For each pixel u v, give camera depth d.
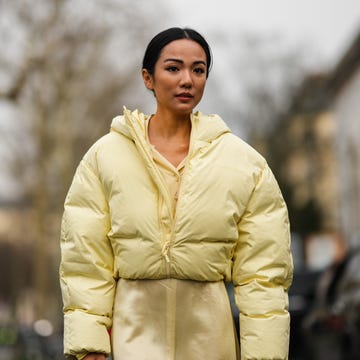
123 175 5.52
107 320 5.57
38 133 47.19
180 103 5.59
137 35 45.53
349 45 47.88
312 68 54.62
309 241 43.25
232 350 5.50
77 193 5.66
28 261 90.00
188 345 5.45
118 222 5.48
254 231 5.54
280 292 5.53
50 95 46.19
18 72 42.03
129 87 48.59
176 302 5.45
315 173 55.75
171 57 5.57
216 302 5.47
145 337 5.45
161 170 5.55
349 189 52.72
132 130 5.50
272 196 5.59
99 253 5.59
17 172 51.91
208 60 5.71
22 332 20.50
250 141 55.19
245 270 5.54
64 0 44.22
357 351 11.20
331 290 12.49
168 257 5.41
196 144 5.53
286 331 5.50
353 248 12.27
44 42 43.91
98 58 46.12
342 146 54.47
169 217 5.45
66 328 5.57
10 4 43.19
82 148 48.75
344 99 53.53
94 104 48.47
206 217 5.41
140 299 5.48
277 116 53.78
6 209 93.81
